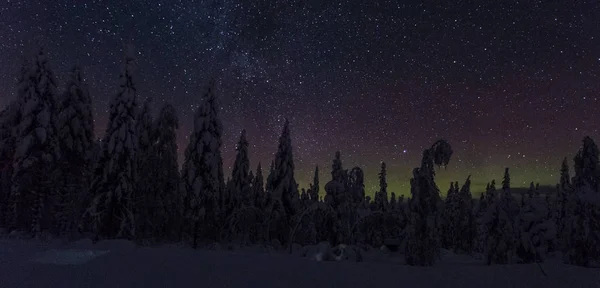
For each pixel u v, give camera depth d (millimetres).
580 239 20078
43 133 29547
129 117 28625
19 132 30094
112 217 27500
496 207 19109
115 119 28312
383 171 36750
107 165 27906
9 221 29828
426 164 17578
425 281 9617
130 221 27672
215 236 32125
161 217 32750
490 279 9922
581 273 10625
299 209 36812
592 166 21156
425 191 17312
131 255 11344
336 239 24062
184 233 32031
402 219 20750
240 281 8812
